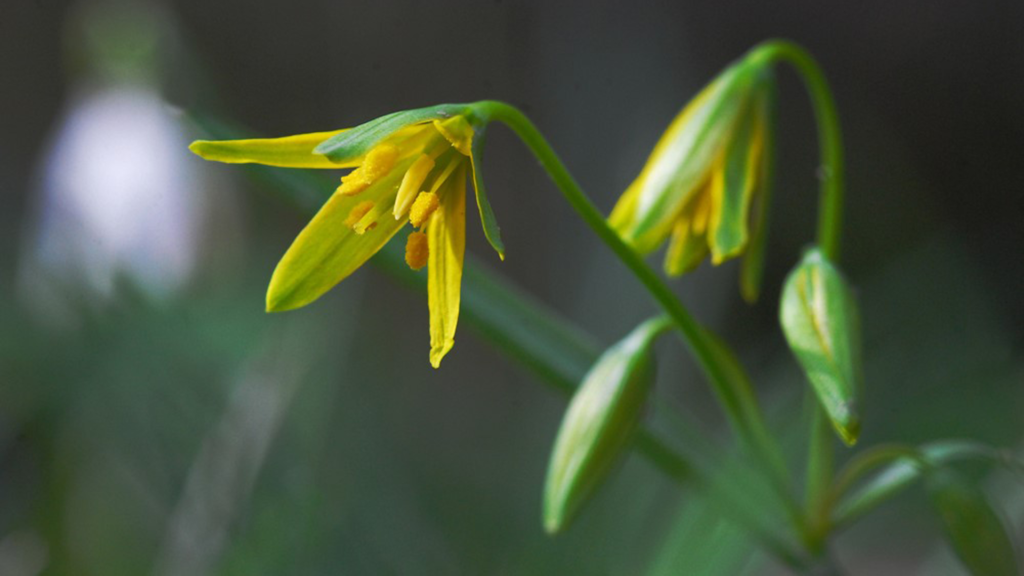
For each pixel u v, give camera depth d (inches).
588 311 14.9
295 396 11.5
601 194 21.9
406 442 14.9
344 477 12.3
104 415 12.1
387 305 22.4
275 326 11.7
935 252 15.2
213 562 11.1
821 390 9.2
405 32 27.3
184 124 9.9
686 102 23.8
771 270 23.8
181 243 14.4
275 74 28.1
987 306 15.1
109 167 14.2
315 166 8.8
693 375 15.3
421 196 8.9
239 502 11.1
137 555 11.9
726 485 10.0
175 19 14.4
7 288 14.2
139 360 12.2
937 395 14.6
